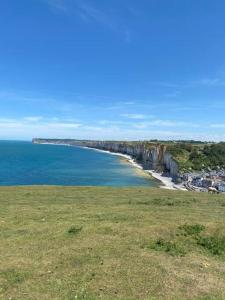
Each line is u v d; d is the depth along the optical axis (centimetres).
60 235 1456
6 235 1498
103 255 1227
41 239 1415
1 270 1099
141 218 1744
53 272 1088
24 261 1173
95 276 1062
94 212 1981
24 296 930
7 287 983
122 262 1166
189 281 1053
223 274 1130
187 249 1341
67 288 981
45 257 1209
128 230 1500
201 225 1593
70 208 2191
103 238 1404
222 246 1393
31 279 1038
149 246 1336
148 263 1166
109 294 954
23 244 1358
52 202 2572
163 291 981
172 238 1446
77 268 1117
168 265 1162
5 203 2497
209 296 965
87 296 936
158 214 1886
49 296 932
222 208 2392
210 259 1261
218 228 1579
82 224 1620
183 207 2331
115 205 2373
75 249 1282
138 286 1005
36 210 2119
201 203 2658
